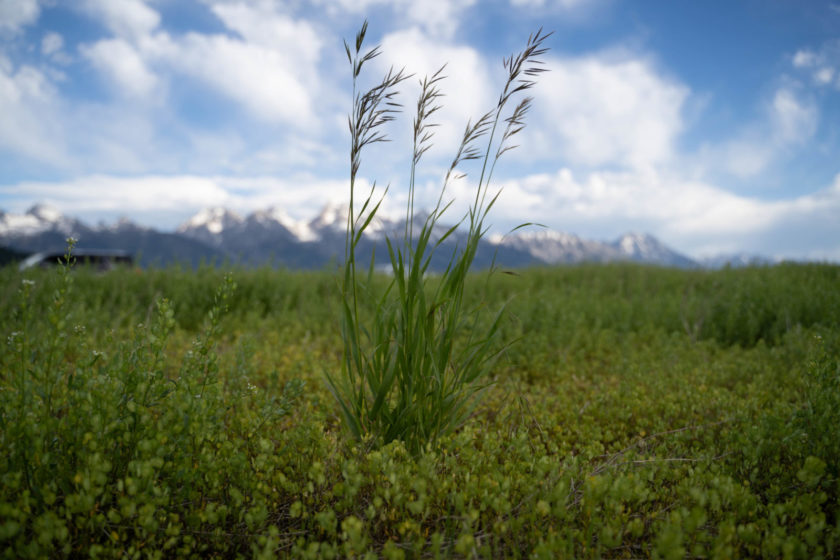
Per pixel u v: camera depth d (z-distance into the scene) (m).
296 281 8.46
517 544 1.62
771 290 6.99
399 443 2.09
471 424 2.97
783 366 4.21
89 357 1.90
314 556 1.44
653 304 7.50
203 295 7.20
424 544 1.65
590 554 1.58
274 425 2.49
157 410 2.46
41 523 1.38
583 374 4.43
